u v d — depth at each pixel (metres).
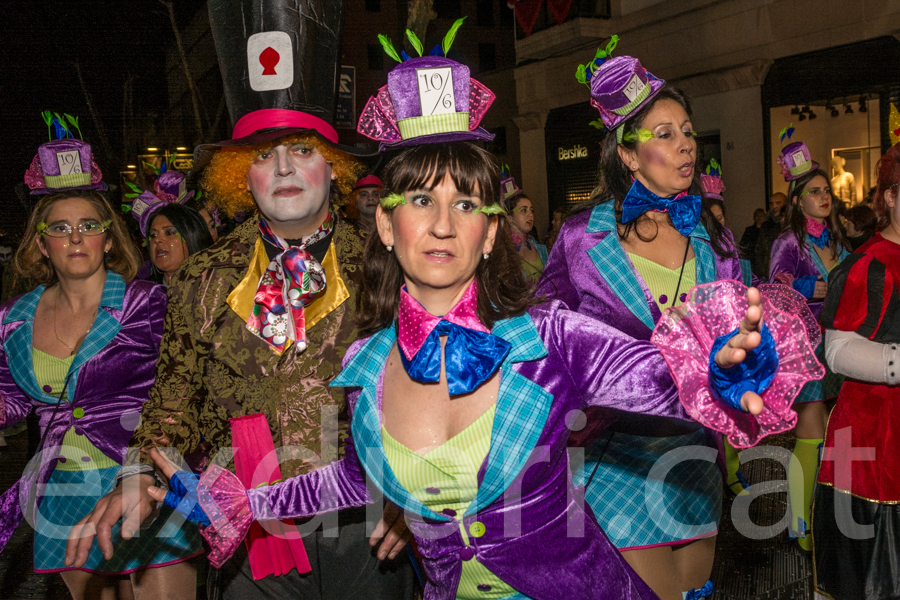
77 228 3.17
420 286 1.92
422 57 1.90
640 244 3.13
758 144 14.34
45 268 3.34
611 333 1.89
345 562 2.49
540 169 19.95
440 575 1.94
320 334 2.45
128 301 3.25
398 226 1.86
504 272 1.96
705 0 14.73
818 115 14.38
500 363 1.85
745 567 4.29
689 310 1.67
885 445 2.75
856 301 2.79
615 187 3.24
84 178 3.25
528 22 19.17
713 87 15.00
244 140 2.43
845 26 12.60
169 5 18.70
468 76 1.87
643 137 2.99
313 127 2.50
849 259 2.87
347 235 2.59
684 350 1.70
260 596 2.46
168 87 29.97
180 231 4.88
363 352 2.07
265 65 2.48
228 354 2.45
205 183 2.84
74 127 3.47
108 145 18.56
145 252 6.69
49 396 3.21
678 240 3.12
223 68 2.58
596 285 3.11
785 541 4.64
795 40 13.40
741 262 3.28
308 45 2.51
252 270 2.51
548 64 19.16
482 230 1.85
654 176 3.03
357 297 2.18
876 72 12.41
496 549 1.84
